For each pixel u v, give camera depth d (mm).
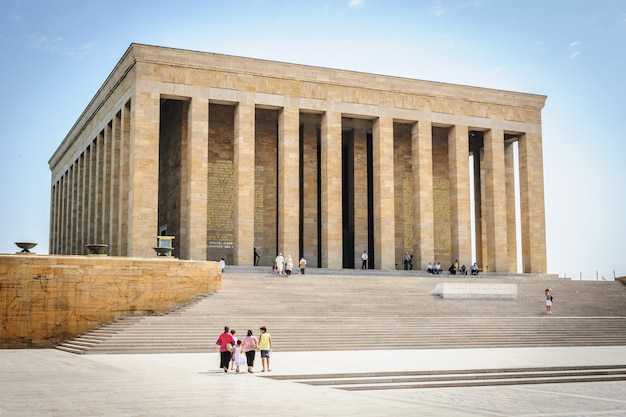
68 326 34969
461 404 19250
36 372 22484
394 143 62375
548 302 41594
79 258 35500
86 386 18906
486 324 37031
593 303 45125
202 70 51844
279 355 28859
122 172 52406
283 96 54000
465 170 58969
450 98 59188
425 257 57219
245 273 45594
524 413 17719
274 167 58281
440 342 33531
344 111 55750
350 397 17969
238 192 52031
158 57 50625
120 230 51812
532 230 60656
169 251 42375
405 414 15289
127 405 15711
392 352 30547
